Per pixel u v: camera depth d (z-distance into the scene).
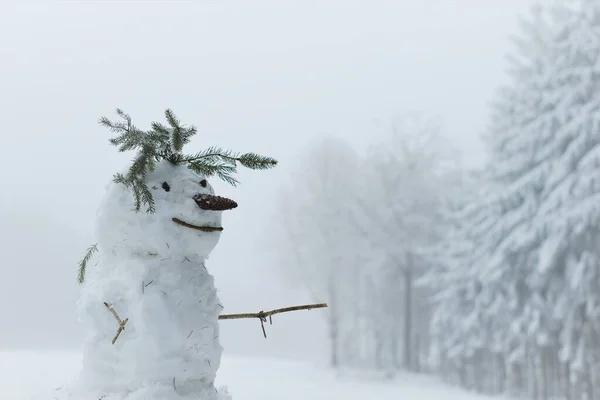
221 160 2.83
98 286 2.49
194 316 2.47
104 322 2.44
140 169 2.50
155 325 2.38
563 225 16.61
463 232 22.12
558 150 17.83
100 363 2.44
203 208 2.54
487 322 20.11
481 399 14.45
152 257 2.51
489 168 21.52
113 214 2.52
